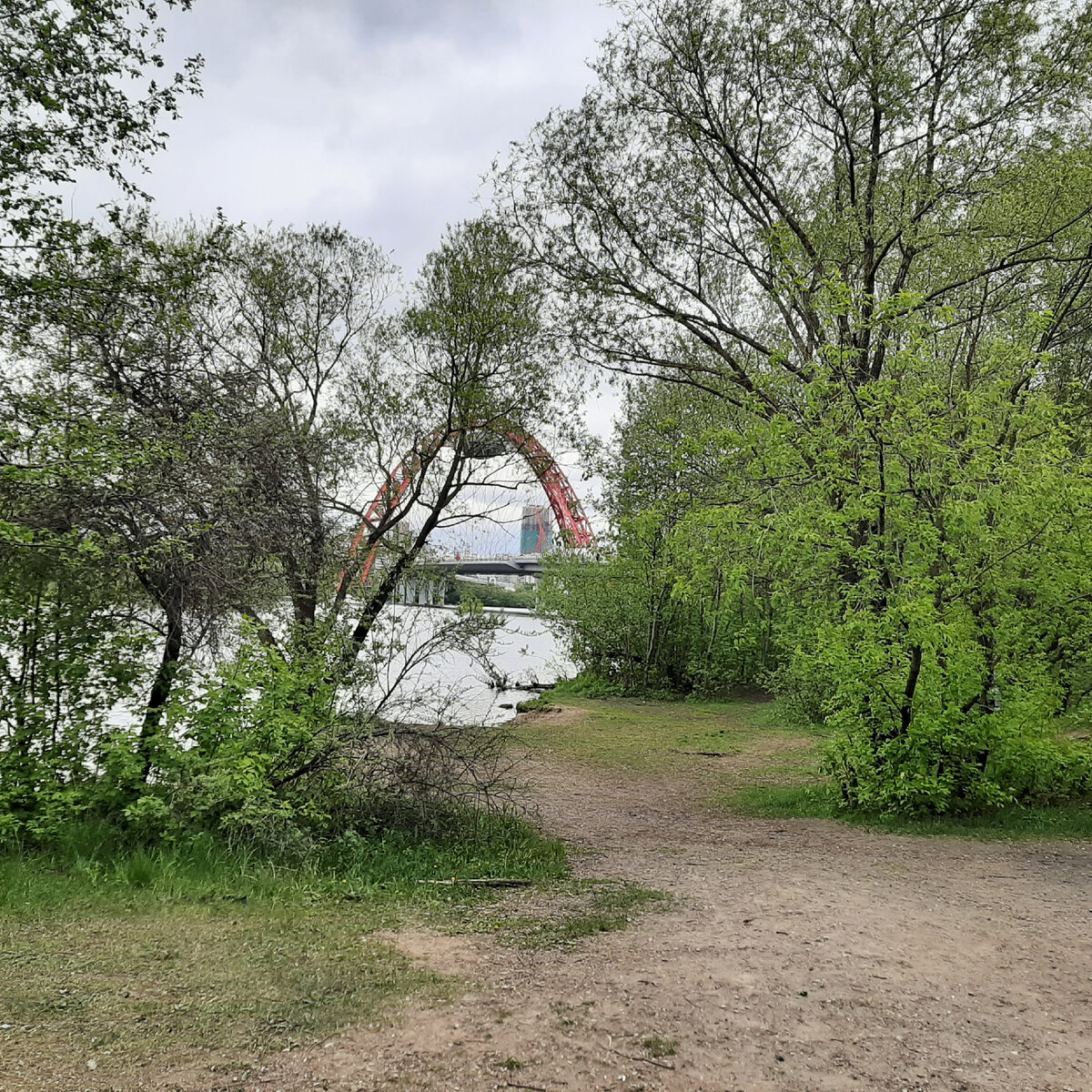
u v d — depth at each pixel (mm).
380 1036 3775
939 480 10141
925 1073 3596
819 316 13523
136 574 7828
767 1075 3545
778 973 4789
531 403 13469
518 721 22031
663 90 15016
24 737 7543
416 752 9078
